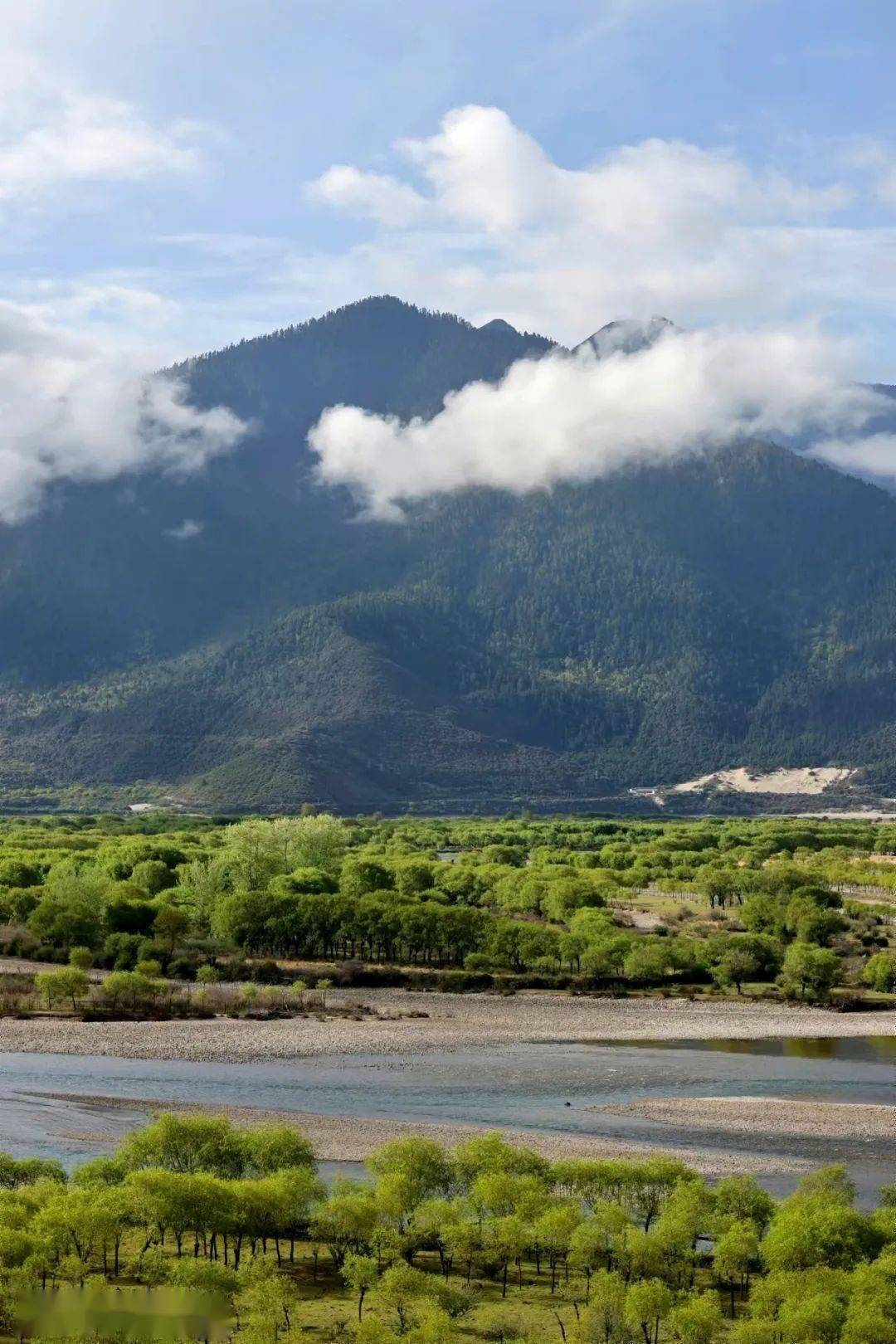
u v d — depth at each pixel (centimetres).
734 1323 8644
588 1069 16088
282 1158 10731
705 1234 9962
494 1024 18688
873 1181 11662
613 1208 9706
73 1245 9138
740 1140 13000
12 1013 18250
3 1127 12625
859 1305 8275
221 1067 15775
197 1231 9494
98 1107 13612
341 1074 15588
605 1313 8356
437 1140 12525
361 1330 8006
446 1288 8694
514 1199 9850
